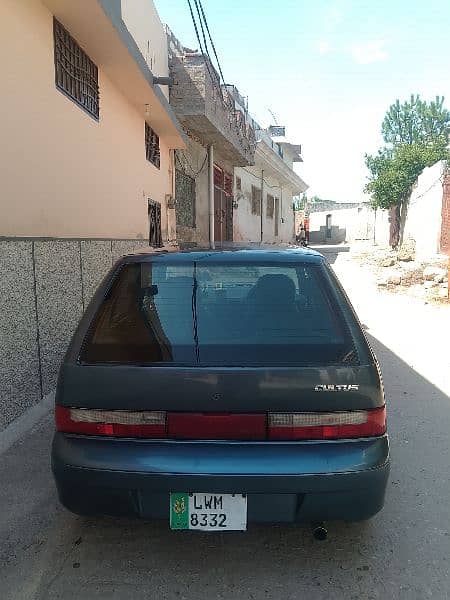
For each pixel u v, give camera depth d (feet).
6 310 12.84
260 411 7.16
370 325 27.58
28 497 9.96
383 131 149.89
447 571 7.89
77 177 20.01
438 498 10.05
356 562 8.09
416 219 73.61
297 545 8.52
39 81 16.31
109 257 22.74
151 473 7.07
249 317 8.09
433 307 33.22
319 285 8.64
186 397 7.20
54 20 17.57
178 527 7.26
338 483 7.07
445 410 14.99
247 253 9.41
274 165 80.28
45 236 16.83
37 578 7.73
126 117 27.76
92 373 7.47
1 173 13.79
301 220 127.65
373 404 7.38
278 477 6.98
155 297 8.49
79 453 7.32
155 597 7.32
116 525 9.07
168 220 39.22
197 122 38.88
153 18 32.71
